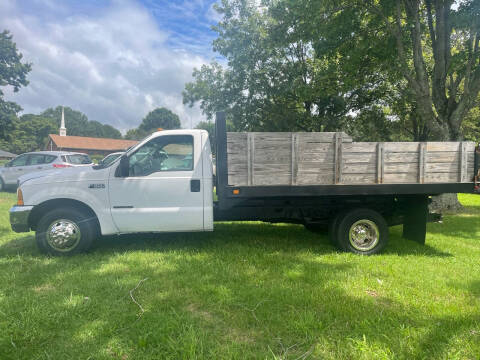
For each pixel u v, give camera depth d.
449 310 2.99
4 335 2.54
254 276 3.82
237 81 17.50
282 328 2.68
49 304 3.05
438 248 5.23
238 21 17.09
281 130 17.92
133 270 4.01
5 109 34.12
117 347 2.39
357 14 10.18
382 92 16.45
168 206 4.70
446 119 9.91
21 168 11.91
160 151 4.80
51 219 4.54
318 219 5.19
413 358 2.29
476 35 9.34
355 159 4.63
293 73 16.41
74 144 60.16
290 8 10.28
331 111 17.78
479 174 4.76
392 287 3.53
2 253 4.75
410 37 10.05
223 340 2.52
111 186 4.62
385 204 5.16
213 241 5.41
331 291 3.38
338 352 2.34
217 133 4.45
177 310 3.00
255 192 4.48
